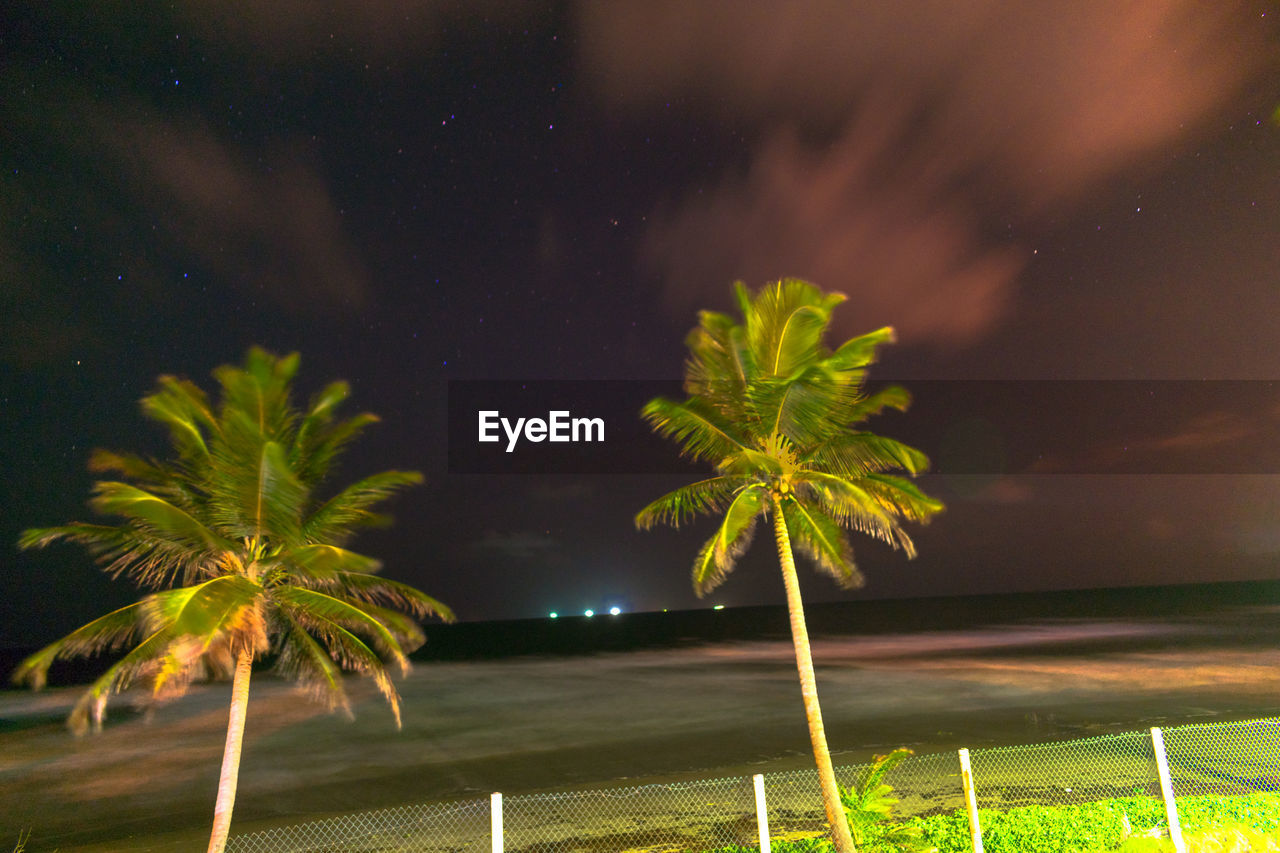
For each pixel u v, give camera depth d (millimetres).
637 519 13969
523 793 21734
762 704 39156
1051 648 65562
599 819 17266
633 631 164500
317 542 12461
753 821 16562
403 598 12680
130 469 11484
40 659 10508
